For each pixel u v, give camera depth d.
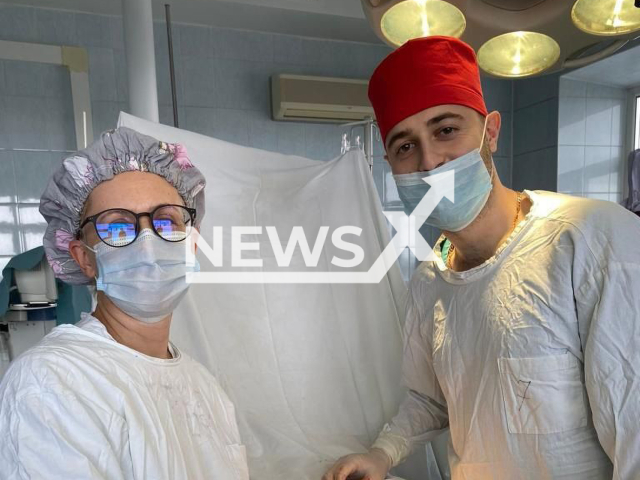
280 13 2.30
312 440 1.27
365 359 1.42
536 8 0.95
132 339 0.75
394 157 0.91
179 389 0.77
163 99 2.34
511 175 2.91
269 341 1.34
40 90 2.15
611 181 2.62
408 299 1.09
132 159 0.73
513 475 0.80
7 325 1.78
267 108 2.54
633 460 0.65
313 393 1.34
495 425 0.81
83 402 0.59
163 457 0.64
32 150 2.15
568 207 0.79
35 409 0.55
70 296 1.81
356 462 1.00
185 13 2.28
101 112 2.24
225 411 0.88
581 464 0.74
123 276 0.70
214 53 2.43
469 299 0.88
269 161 1.46
